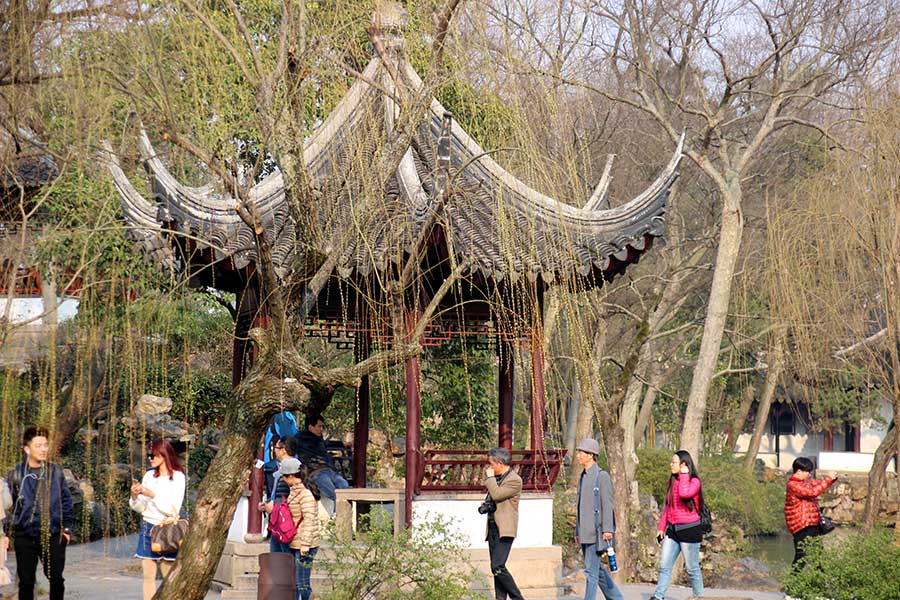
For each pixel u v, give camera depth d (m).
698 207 27.78
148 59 7.99
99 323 9.37
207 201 10.77
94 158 8.78
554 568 12.23
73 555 14.76
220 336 17.66
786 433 48.06
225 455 7.89
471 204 11.08
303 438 12.41
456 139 12.05
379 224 10.13
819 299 17.39
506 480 10.37
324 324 13.02
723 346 34.25
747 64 24.62
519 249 10.72
